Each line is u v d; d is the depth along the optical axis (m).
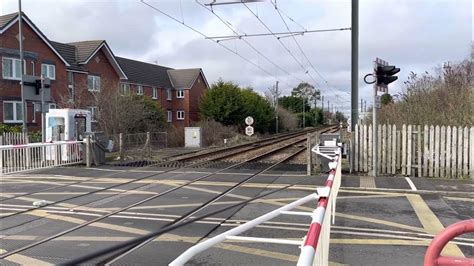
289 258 5.94
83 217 8.23
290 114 84.38
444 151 13.66
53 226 7.57
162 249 6.26
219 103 48.47
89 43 41.22
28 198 10.15
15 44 31.33
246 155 24.83
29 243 6.54
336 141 15.66
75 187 11.77
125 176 14.02
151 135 34.06
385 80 14.00
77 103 33.16
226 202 9.66
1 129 25.89
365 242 6.71
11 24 30.69
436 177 13.68
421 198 10.43
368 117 26.45
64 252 6.09
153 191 11.11
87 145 17.23
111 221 7.91
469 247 6.44
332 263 5.75
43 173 14.80
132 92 35.06
